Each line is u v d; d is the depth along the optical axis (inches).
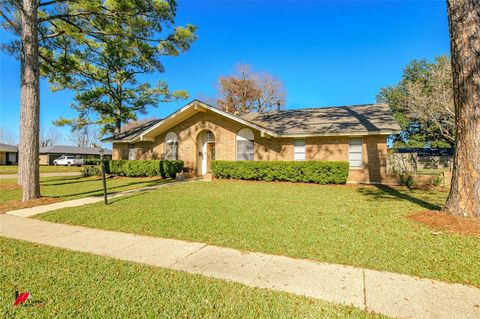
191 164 700.0
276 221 243.0
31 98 364.8
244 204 321.4
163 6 518.6
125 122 940.6
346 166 506.0
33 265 153.7
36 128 368.8
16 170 1136.2
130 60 816.3
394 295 119.5
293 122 652.7
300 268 147.7
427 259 156.6
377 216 256.7
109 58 773.3
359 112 655.8
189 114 692.7
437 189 446.9
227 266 151.6
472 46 221.1
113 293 123.0
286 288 126.4
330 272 142.6
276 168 550.9
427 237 193.8
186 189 453.1
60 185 544.7
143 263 156.8
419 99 1021.8
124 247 184.9
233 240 194.2
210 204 322.3
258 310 109.1
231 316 105.5
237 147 652.7
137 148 800.3
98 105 839.7
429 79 1130.0
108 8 478.9
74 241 198.2
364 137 550.6
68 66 595.2
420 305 111.9
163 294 122.0
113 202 342.3
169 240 198.2
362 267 148.3
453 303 113.4
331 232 209.0
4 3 435.8
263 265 152.4
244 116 774.5
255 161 573.3
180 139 717.9
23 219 268.1
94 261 159.3
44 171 1096.2
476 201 221.1
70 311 109.6
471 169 223.0
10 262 158.2
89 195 406.9
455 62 231.6
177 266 152.3
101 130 941.8
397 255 162.7
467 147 224.8
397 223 230.4
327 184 517.7
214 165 612.1
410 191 424.2
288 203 326.6
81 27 527.8
